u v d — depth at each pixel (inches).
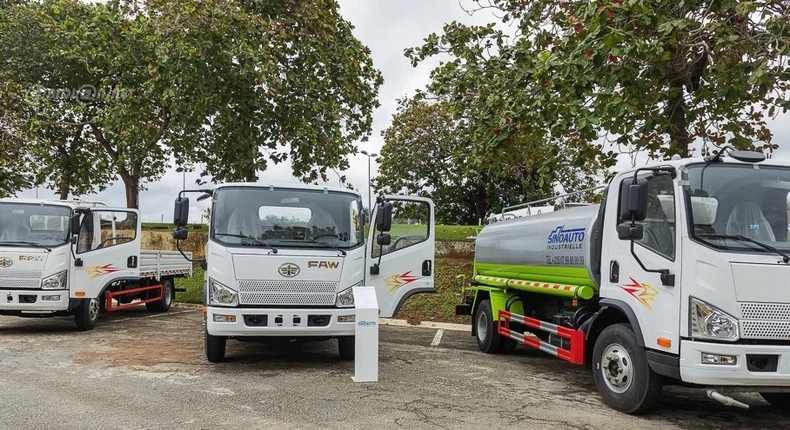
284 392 290.0
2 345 418.6
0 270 448.5
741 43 343.9
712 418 264.2
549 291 344.5
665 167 246.2
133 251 532.1
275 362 367.2
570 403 281.3
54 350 400.2
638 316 254.7
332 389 298.4
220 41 534.0
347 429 232.2
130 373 330.0
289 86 600.7
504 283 407.5
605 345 278.2
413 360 386.6
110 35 605.0
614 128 392.5
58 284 459.5
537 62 409.4
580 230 316.5
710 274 226.1
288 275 335.0
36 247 456.8
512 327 402.9
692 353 224.8
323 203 358.9
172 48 532.7
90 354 386.9
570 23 385.1
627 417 258.7
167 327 524.4
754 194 242.4
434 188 1462.8
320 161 648.4
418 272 375.2
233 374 330.3
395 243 371.9
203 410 256.1
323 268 340.5
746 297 225.1
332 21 642.2
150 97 629.3
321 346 429.7
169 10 527.8
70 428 229.1
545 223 365.7
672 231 240.8
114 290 553.9
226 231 341.1
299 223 350.9
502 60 457.4
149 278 617.6
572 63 355.3
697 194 238.1
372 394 289.1
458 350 435.2
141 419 242.2
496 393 298.2
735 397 309.3
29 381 307.9
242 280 331.0
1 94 731.4
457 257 812.0
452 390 302.5
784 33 339.0
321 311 336.5
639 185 241.9
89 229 490.9
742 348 220.5
